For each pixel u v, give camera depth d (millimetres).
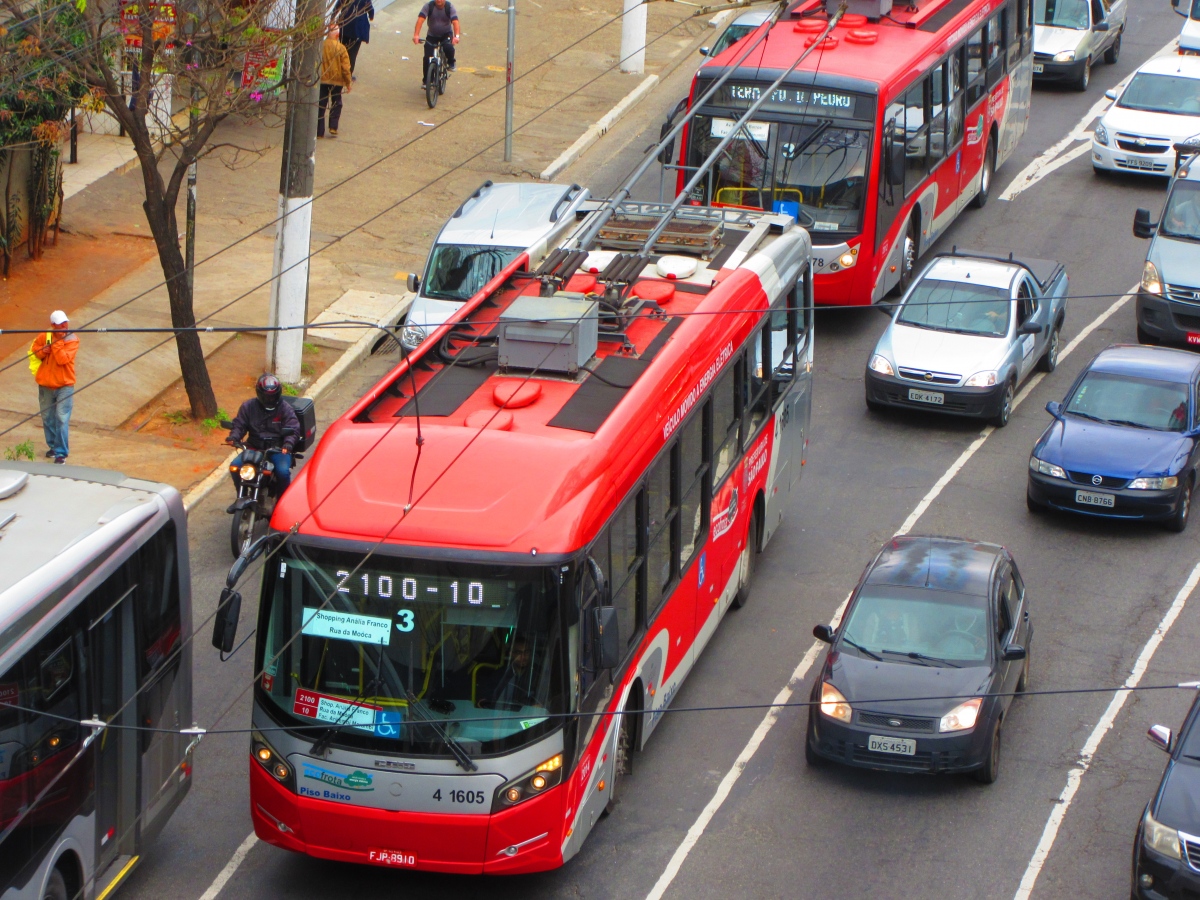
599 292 26812
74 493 21609
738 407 28688
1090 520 35000
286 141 37406
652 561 23938
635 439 22781
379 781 20000
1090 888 22531
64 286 43062
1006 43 54406
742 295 28797
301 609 20312
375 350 42375
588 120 59938
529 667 20000
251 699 27141
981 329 39938
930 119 46188
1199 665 28953
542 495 20469
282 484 31188
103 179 50594
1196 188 44406
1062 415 35750
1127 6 77125
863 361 43469
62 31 35531
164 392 38375
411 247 48094
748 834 23703
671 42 71312
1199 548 33750
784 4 33750
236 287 44000
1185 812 21188
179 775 22688
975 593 26234
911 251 46750
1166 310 43188
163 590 22016
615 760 22984
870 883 22547
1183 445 34312
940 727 24078
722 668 28641
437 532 20062
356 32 60156
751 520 31188
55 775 19281
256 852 23141
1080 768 25625
